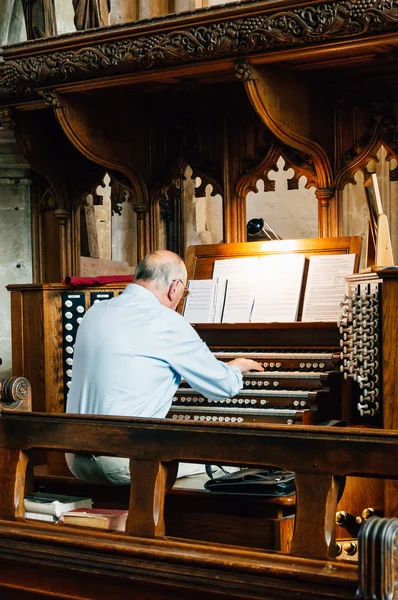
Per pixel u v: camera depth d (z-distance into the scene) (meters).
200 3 8.20
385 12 4.85
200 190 6.55
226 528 4.38
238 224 6.39
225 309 5.95
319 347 5.52
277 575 2.76
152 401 4.72
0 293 7.14
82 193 6.97
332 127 6.04
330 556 2.81
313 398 5.19
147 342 4.72
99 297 6.14
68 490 5.00
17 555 3.25
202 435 3.09
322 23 5.00
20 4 7.27
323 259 5.78
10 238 7.15
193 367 4.76
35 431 3.46
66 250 6.94
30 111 6.66
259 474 4.36
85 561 3.10
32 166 6.78
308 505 2.87
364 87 5.91
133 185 6.62
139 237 6.67
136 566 2.99
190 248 6.28
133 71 5.70
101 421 3.31
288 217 8.92
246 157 6.34
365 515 4.57
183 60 5.48
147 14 8.13
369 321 4.64
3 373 7.14
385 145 5.90
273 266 5.92
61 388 6.21
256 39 5.20
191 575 2.88
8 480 3.49
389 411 4.48
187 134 6.54
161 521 3.15
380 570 2.51
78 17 6.34
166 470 3.20
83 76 5.86
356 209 8.77
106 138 6.35
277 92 5.57
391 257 5.53
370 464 2.79
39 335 6.19
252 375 5.40
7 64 6.08
